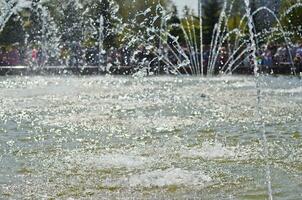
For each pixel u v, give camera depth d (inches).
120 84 1050.1
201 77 1327.5
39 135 404.8
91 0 1375.5
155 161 307.9
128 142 371.9
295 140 378.0
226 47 1491.1
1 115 519.5
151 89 891.4
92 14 1390.3
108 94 783.7
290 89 868.6
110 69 1450.5
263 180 264.8
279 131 416.5
